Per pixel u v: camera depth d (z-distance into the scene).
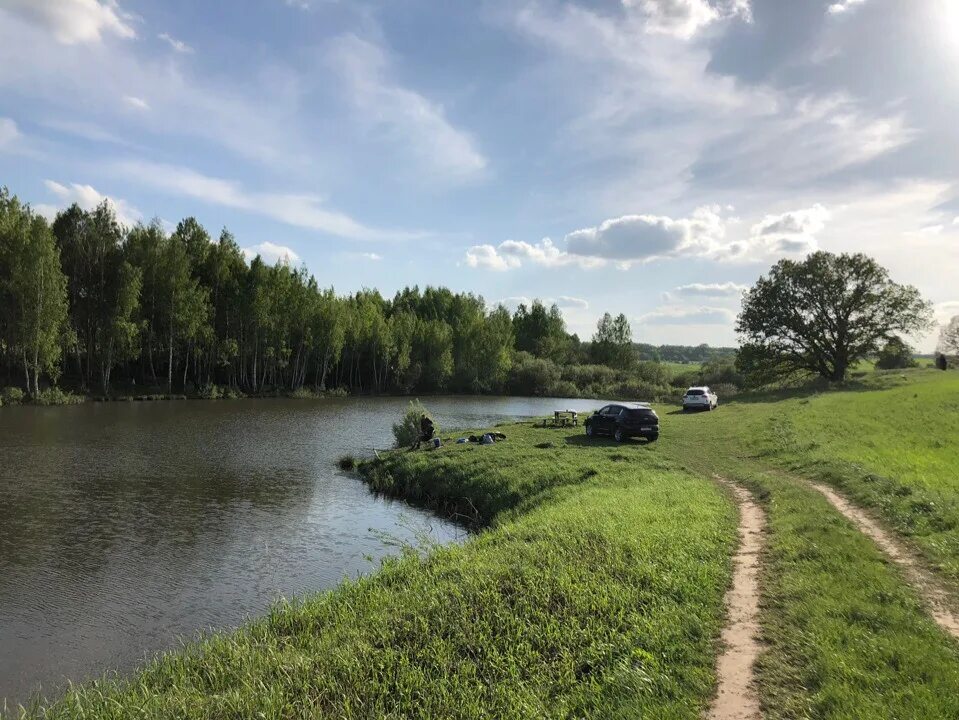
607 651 7.47
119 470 26.11
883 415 32.44
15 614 11.94
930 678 6.31
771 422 33.59
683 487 17.91
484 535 13.76
